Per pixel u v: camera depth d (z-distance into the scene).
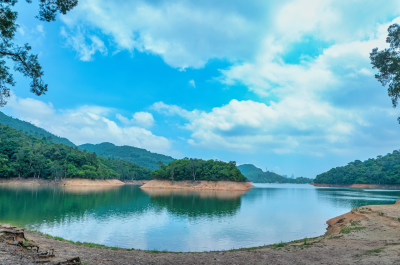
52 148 175.00
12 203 55.69
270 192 136.75
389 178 193.88
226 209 57.22
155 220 41.28
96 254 13.77
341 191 152.75
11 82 16.03
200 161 184.50
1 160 138.25
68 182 154.12
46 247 13.95
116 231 32.09
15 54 15.59
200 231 33.19
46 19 15.53
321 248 16.78
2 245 11.34
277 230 34.25
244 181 183.25
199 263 13.15
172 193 111.44
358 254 13.96
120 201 69.19
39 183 144.50
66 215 42.88
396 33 24.36
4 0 14.07
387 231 20.61
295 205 67.81
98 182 172.50
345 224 27.50
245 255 15.39
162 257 14.77
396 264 11.31
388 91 25.72
